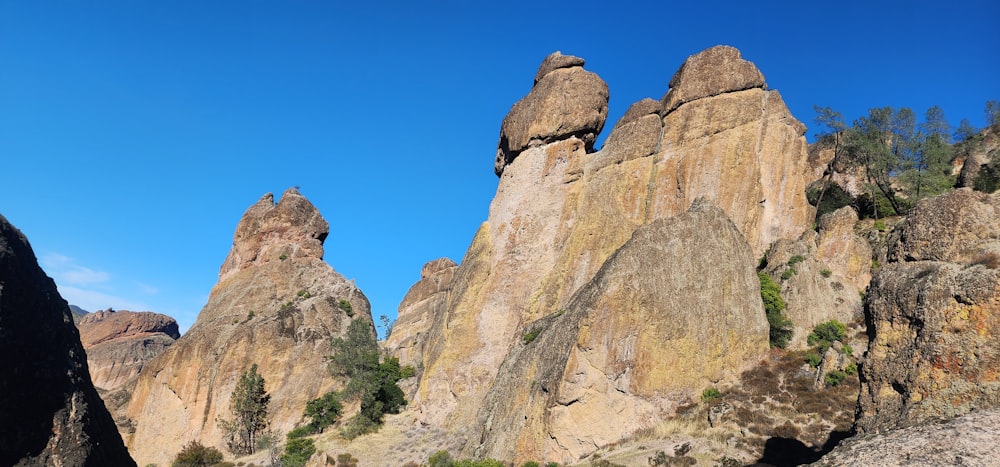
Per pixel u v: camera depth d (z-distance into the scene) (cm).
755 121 6869
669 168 6900
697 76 7194
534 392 4969
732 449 3981
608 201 6869
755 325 5222
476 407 6025
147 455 8019
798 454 3803
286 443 7012
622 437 4550
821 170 8462
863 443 2039
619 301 4962
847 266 6016
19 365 2514
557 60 7531
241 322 8875
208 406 7944
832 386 4525
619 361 4797
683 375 4838
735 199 6625
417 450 5797
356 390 7069
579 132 7150
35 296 2659
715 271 5312
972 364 2011
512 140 7375
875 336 2362
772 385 4738
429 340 7181
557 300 6353
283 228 10250
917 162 7506
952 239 2322
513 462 4700
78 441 2631
